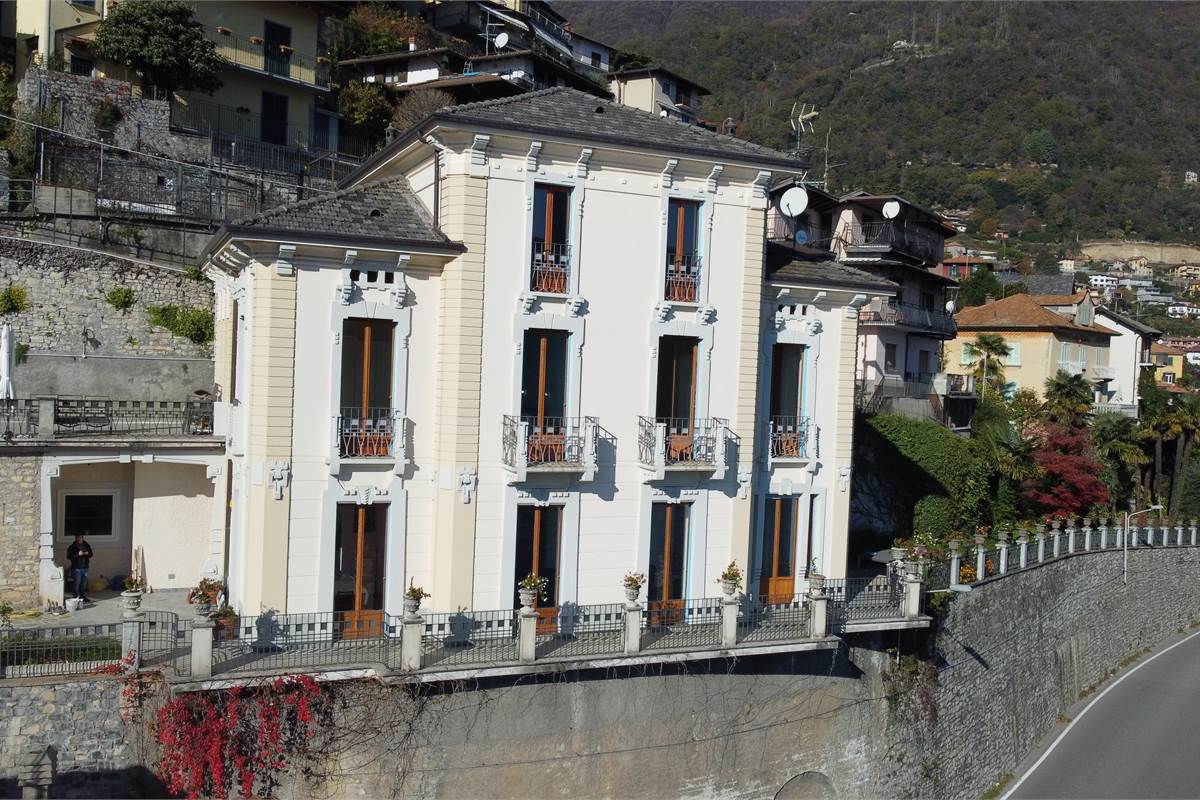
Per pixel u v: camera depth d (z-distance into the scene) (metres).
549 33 79.75
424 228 23.23
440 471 23.11
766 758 25.38
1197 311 170.75
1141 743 38.38
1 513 24.48
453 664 20.80
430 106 53.34
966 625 32.72
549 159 23.69
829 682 26.59
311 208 22.75
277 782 19.92
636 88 73.06
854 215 54.16
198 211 39.88
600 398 24.42
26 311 31.48
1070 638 43.12
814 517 28.30
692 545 25.62
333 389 22.38
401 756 20.75
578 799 22.58
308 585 22.33
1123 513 56.53
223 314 28.50
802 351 28.02
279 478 21.89
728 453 25.94
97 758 19.56
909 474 38.88
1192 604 58.75
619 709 22.95
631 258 24.66
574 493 24.12
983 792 33.34
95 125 40.62
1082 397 61.41
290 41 51.16
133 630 19.95
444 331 23.12
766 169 25.72
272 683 19.78
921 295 59.19
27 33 45.84
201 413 28.84
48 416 25.52
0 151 36.94
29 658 19.47
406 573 23.23
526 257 23.47
